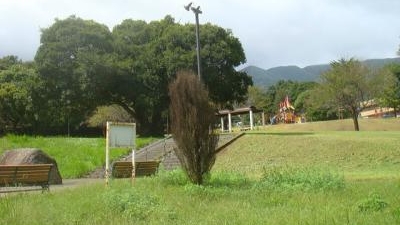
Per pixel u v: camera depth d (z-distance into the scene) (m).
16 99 55.47
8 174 13.44
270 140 30.86
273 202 10.24
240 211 8.76
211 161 14.43
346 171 22.16
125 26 51.28
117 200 9.38
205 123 14.34
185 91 14.48
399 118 71.00
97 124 58.69
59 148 31.09
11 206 9.40
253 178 16.95
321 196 10.73
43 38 45.84
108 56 44.59
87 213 8.80
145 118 49.91
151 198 9.88
